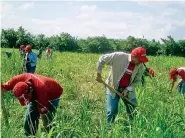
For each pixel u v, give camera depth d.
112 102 4.39
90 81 9.15
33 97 3.79
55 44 40.75
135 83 4.40
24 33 38.47
